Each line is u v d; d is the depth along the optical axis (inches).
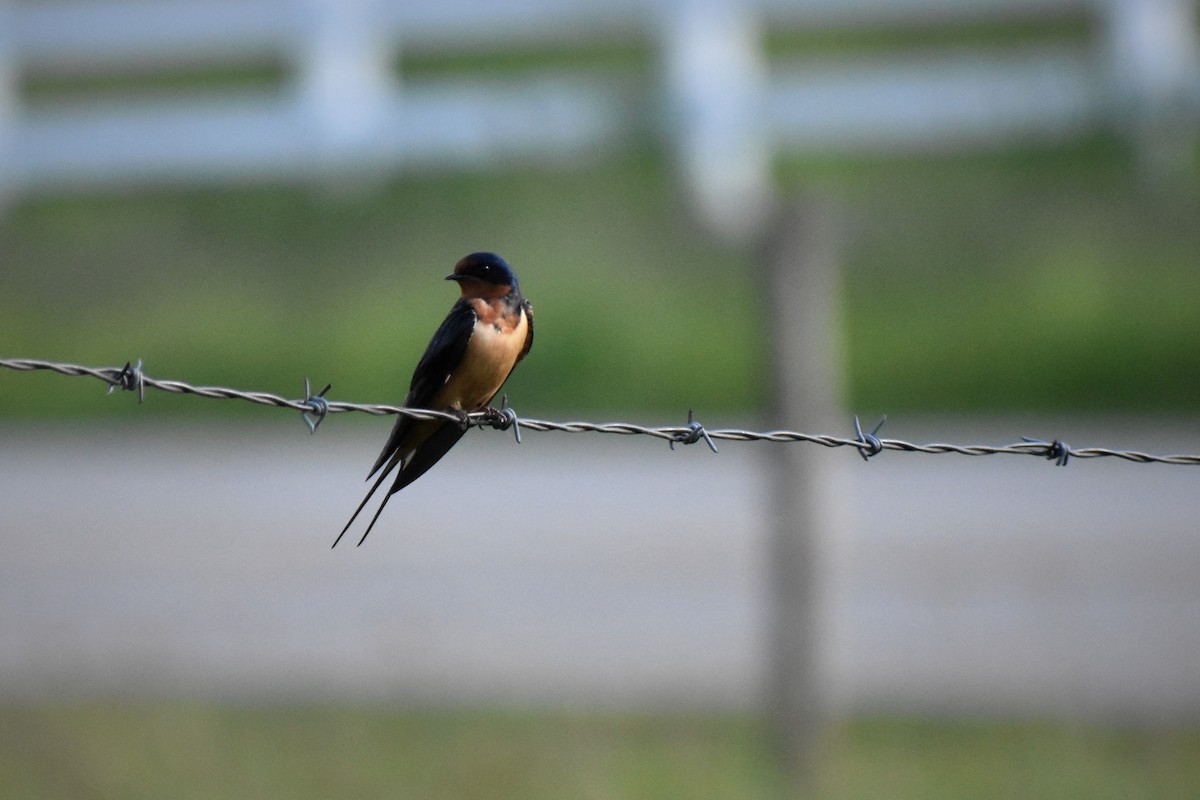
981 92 828.0
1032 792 386.9
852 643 468.8
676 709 445.7
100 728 434.0
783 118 823.1
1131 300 743.1
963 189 826.8
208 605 497.7
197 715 442.0
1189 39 850.8
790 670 395.5
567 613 488.7
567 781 397.1
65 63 884.6
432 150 863.1
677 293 775.1
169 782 397.1
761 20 829.8
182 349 785.6
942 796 386.6
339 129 861.8
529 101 856.3
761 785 393.1
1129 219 799.1
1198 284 749.9
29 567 525.7
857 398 705.0
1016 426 668.1
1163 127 827.4
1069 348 712.4
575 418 703.1
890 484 557.9
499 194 853.8
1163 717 432.5
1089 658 454.0
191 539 541.0
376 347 762.8
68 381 775.7
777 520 396.8
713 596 492.7
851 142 845.8
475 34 859.4
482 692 456.4
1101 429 650.2
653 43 955.3
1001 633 466.3
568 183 850.8
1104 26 856.3
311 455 646.5
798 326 394.0
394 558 519.2
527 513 549.0
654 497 560.4
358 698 456.1
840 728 433.1
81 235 878.4
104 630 487.8
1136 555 482.0
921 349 724.0
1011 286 769.6
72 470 639.1
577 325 753.0
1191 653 451.2
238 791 390.9
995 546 493.7
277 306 807.1
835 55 929.5
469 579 506.0
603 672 465.4
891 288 774.5
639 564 509.0
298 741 425.1
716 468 594.6
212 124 870.4
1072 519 506.3
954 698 449.1
